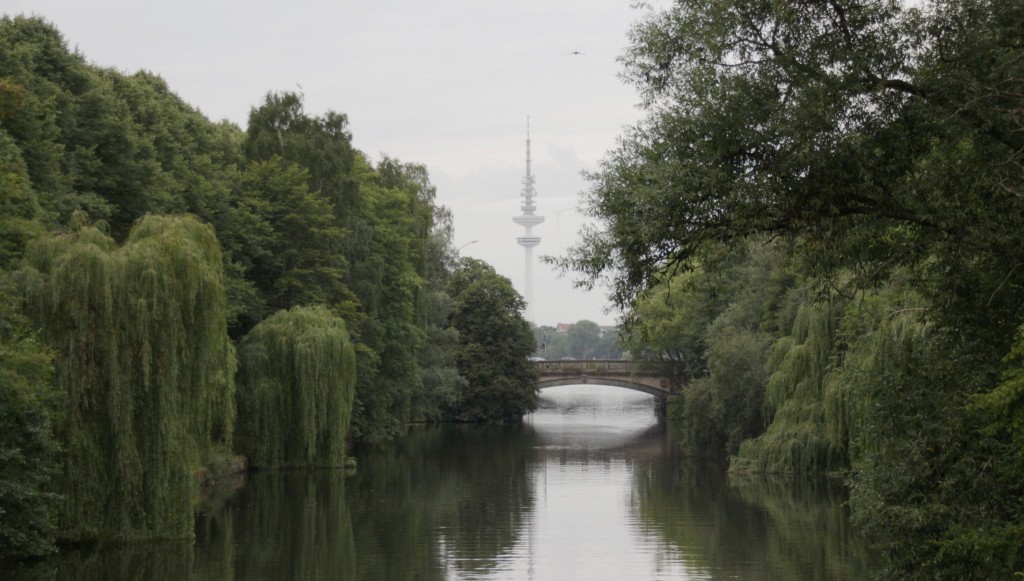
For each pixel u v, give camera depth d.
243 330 60.78
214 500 45.69
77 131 47.72
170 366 33.28
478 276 118.62
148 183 50.72
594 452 72.75
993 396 17.31
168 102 64.38
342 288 67.50
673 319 86.88
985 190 17.42
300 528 39.34
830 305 47.16
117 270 32.53
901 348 23.53
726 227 17.53
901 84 17.70
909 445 21.61
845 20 17.83
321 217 65.25
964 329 19.84
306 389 54.75
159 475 33.16
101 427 32.34
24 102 41.41
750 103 17.22
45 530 30.41
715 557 33.88
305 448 55.88
